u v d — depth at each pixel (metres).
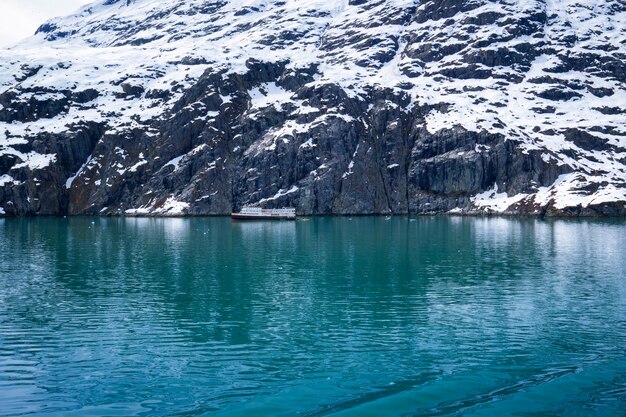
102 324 49.69
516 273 76.12
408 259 90.19
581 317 51.81
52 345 43.75
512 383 35.50
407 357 40.72
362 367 38.75
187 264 85.12
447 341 44.53
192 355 41.38
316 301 58.75
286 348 42.88
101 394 34.31
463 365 38.97
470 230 146.00
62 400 33.47
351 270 79.06
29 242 118.00
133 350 42.47
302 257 93.00
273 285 67.69
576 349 42.34
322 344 43.88
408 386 35.16
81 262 87.38
